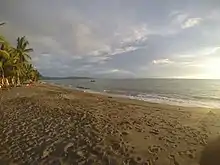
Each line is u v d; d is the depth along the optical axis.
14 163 5.70
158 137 7.70
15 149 6.53
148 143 7.04
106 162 5.71
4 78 40.03
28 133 7.94
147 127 9.09
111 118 10.70
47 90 34.56
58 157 5.99
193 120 10.97
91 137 7.46
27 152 6.31
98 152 6.25
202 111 14.46
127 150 6.41
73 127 8.70
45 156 6.04
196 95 33.03
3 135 7.75
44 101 17.77
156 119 10.98
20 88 36.50
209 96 31.17
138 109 14.62
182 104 20.73
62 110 12.69
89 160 5.80
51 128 8.56
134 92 40.31
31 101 17.59
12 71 39.91
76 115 11.08
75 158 5.93
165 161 5.76
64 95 25.31
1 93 26.20
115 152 6.26
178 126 9.45
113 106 15.88
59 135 7.69
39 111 12.27
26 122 9.53
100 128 8.61
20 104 15.55
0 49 35.31
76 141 7.08
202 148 6.61
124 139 7.34
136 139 7.40
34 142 7.05
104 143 6.92
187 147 6.72
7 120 9.93
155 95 32.81
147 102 20.75
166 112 13.60
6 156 6.09
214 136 7.88
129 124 9.49
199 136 7.89
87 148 6.53
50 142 7.02
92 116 10.91
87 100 19.95
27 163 5.69
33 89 35.75
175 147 6.71
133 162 5.69
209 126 9.55
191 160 5.81
